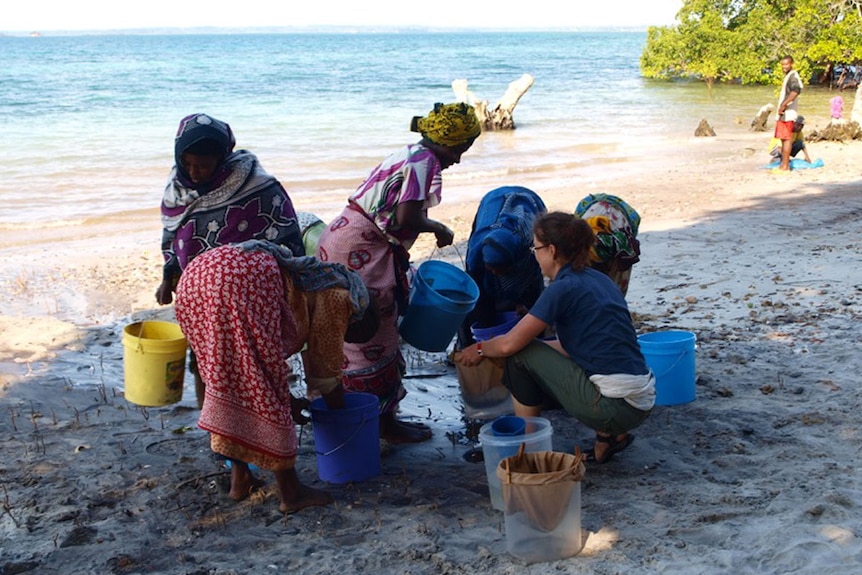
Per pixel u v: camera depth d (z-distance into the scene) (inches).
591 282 183.8
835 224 467.8
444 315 203.8
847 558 147.6
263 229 183.2
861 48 1672.0
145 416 238.5
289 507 177.5
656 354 226.1
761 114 1084.5
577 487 154.9
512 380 193.2
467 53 4795.8
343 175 732.7
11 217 571.8
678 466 194.7
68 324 334.0
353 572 154.4
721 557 149.7
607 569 149.2
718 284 348.2
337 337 177.0
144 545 166.6
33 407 246.2
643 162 815.1
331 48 6063.0
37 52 5241.1
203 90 1830.7
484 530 169.8
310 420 194.9
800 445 201.6
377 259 199.5
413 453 213.9
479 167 778.8
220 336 162.9
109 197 645.9
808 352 263.0
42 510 180.2
